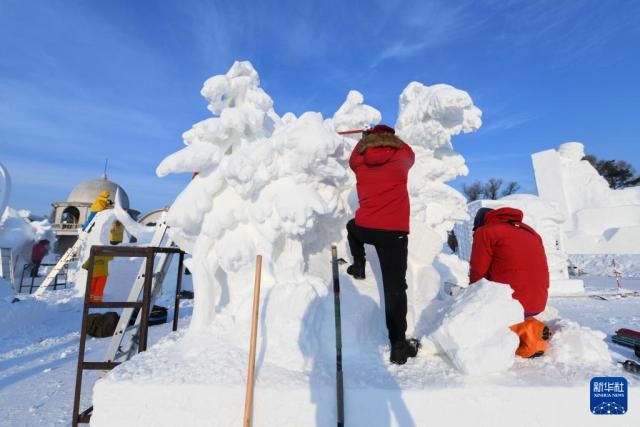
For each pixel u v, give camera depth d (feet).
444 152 14.11
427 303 9.98
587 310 26.43
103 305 9.92
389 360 8.16
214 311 10.10
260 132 10.63
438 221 14.28
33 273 46.14
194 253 10.10
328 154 9.14
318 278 9.61
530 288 9.00
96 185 144.97
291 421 6.70
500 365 7.36
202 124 9.33
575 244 66.08
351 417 6.68
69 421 10.13
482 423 6.63
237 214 9.61
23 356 16.49
